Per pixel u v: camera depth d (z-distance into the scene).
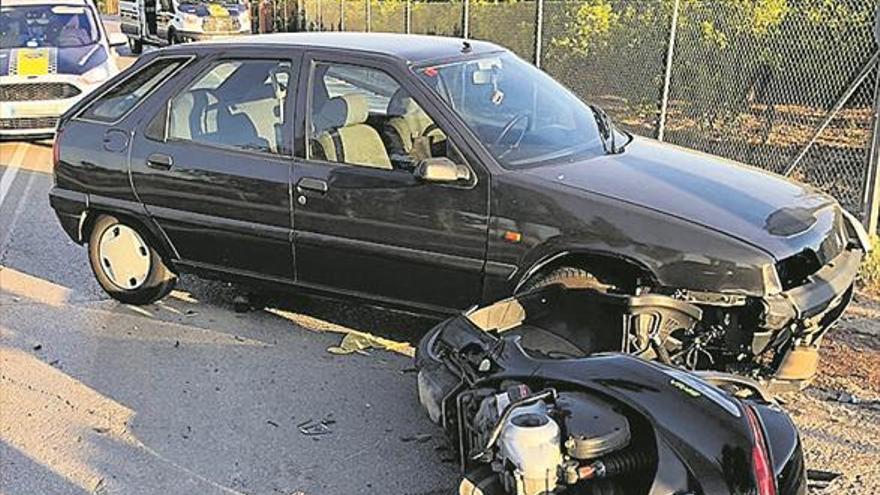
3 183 11.14
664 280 4.64
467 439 3.94
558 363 3.78
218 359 5.92
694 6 10.71
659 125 10.84
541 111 5.86
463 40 6.61
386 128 5.61
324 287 5.94
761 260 4.46
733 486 3.22
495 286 5.20
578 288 4.91
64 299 7.07
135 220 6.62
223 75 6.25
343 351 6.00
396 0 18.47
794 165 9.50
